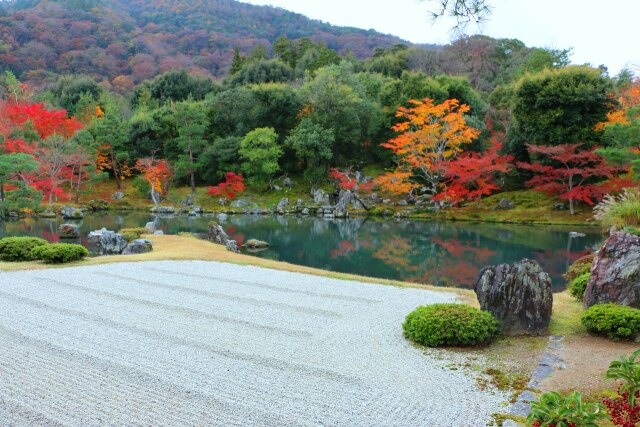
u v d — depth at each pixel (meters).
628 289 7.59
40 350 6.40
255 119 39.06
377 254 17.98
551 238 21.33
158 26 88.69
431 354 6.50
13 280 10.55
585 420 3.72
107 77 68.06
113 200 35.91
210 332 7.29
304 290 10.20
